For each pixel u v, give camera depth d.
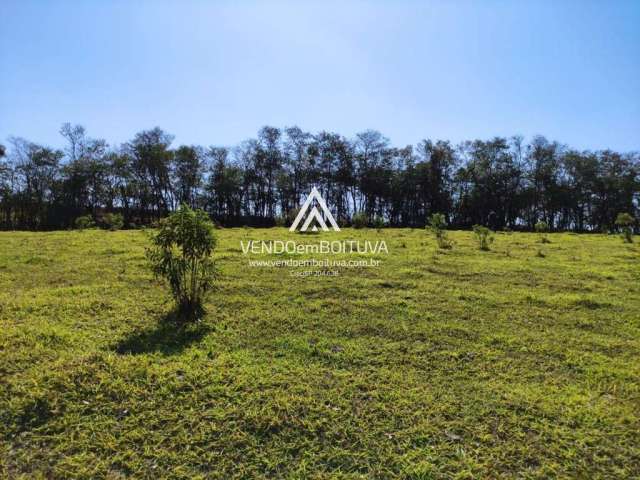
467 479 2.87
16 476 2.80
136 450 3.09
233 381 4.02
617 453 3.13
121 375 4.00
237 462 3.00
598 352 4.98
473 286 7.98
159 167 42.47
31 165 37.25
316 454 3.09
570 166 43.69
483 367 4.50
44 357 4.31
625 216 18.17
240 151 45.75
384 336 5.32
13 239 14.36
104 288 7.17
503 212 46.16
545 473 2.92
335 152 46.28
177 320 5.62
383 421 3.46
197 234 5.59
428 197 47.00
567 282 8.54
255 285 7.56
